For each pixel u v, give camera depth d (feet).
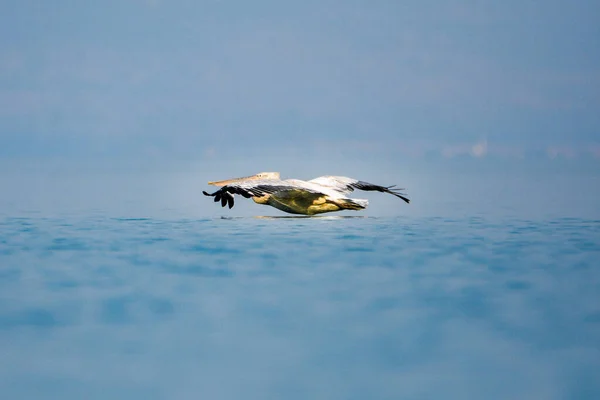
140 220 240.12
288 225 223.51
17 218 248.73
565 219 243.40
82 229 219.00
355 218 243.40
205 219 241.14
